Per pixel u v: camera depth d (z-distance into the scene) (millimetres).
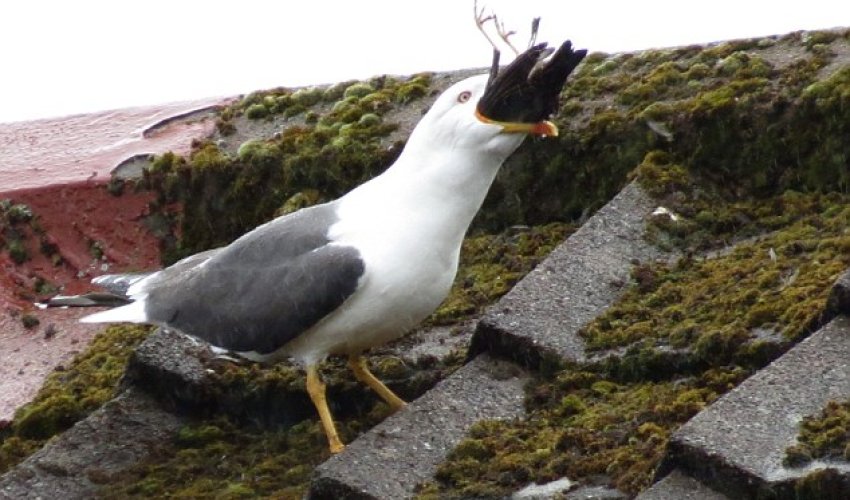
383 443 9633
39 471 10797
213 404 11250
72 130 14625
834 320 9336
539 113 10539
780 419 8680
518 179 12297
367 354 11398
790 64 12031
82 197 13617
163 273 11531
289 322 10641
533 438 9539
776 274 10320
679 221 11328
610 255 11055
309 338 10781
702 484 8562
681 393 9609
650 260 11070
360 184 12719
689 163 11828
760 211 11383
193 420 11258
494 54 10664
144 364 11289
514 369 10297
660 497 8516
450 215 10664
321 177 12836
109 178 13594
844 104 11391
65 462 10852
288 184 12953
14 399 12273
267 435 11086
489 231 12367
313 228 10844
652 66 12641
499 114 10531
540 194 12273
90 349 12547
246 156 13102
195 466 10781
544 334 10320
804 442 8484
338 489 9367
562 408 9789
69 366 12477
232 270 10953
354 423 10938
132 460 10906
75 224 13594
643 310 10445
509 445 9500
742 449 8523
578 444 9336
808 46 12172
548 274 10859
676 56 12648
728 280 10477
